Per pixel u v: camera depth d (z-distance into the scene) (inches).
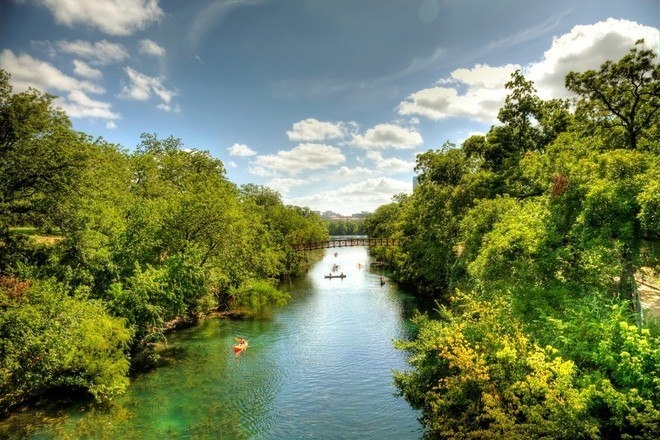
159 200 1157.1
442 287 1449.3
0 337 568.4
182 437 565.0
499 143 1208.2
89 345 644.7
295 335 1072.8
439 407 448.8
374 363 864.3
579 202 597.0
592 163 561.3
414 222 1803.6
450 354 451.2
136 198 1187.9
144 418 615.8
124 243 920.3
